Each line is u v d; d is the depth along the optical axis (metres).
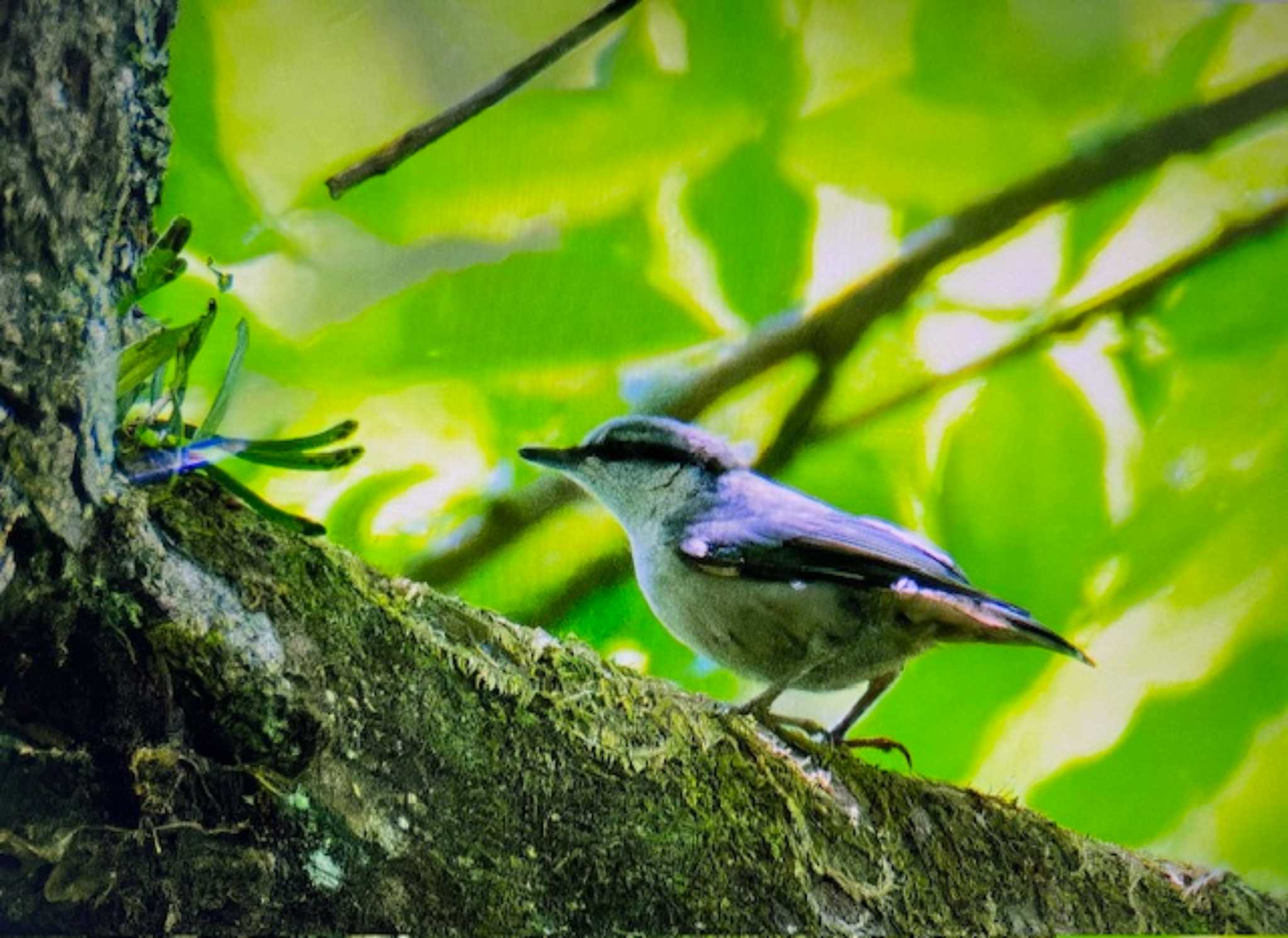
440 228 7.52
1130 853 5.68
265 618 3.95
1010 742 7.81
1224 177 8.57
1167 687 7.90
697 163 7.91
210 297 7.09
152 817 3.87
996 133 8.30
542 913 4.16
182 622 3.75
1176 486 8.19
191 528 3.99
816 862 4.70
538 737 4.33
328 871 3.99
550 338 7.64
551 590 7.60
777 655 6.44
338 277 7.34
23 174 3.58
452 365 7.50
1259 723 7.79
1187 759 7.78
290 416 7.29
